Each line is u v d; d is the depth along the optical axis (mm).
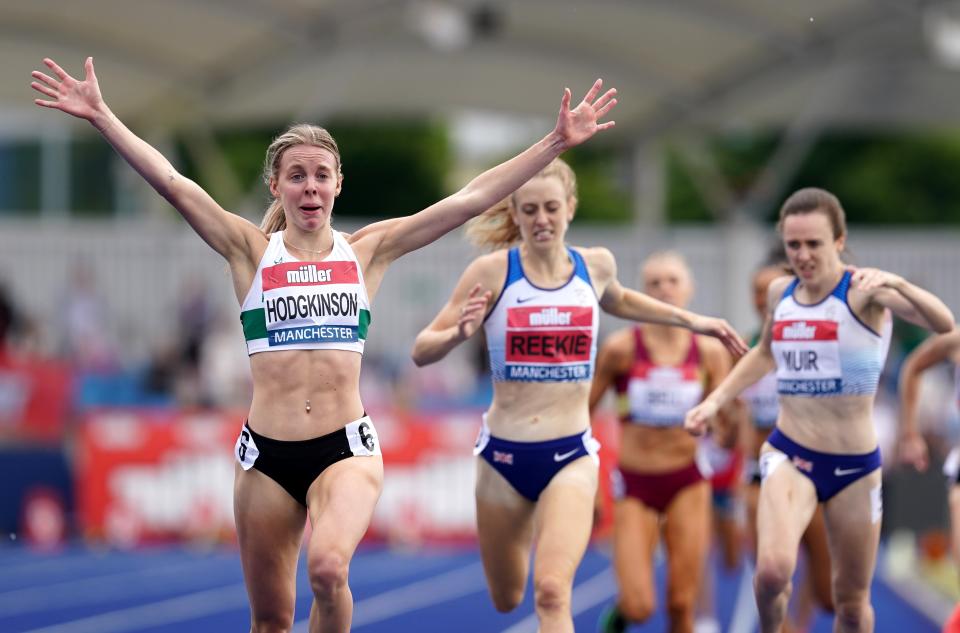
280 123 65625
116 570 45625
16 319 58406
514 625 36281
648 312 24203
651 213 70938
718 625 36594
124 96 60375
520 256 23297
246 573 20031
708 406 24062
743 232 67500
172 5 51438
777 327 23547
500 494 23422
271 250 19656
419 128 115625
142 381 56688
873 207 118188
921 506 49594
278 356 19469
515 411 23141
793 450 23250
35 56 56125
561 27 54688
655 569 45844
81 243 68250
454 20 53219
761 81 58531
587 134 20062
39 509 51594
